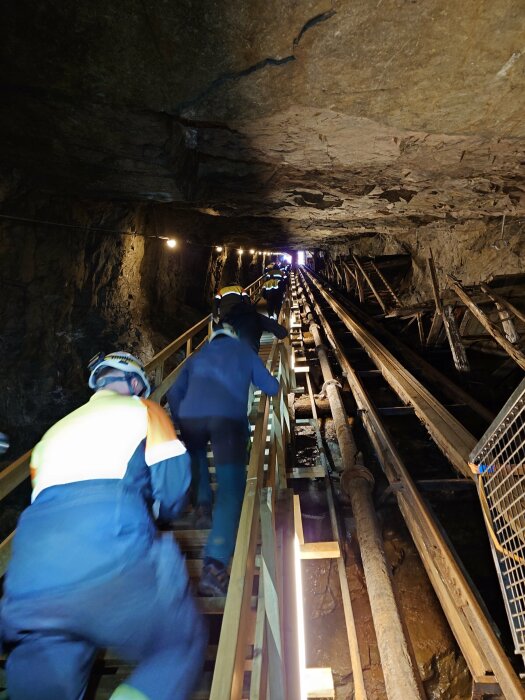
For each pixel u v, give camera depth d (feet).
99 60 9.60
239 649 3.87
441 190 20.30
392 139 13.76
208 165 16.56
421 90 10.61
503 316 22.39
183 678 3.87
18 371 17.76
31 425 18.04
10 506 16.63
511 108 11.35
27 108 11.37
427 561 11.25
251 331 12.15
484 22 8.54
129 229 25.22
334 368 31.01
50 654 3.69
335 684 9.23
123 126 12.18
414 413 20.62
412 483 13.41
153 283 33.30
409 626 10.36
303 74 10.04
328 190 20.49
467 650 8.77
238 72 9.91
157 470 4.93
